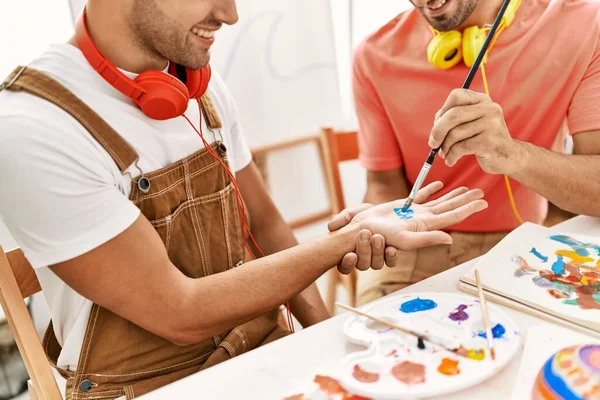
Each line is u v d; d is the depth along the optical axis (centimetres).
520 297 81
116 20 89
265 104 196
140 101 90
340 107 210
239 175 121
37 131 82
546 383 64
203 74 97
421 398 65
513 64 130
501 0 129
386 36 143
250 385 70
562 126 138
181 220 96
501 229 141
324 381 69
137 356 95
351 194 235
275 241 123
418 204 107
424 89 137
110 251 83
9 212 83
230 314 90
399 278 139
